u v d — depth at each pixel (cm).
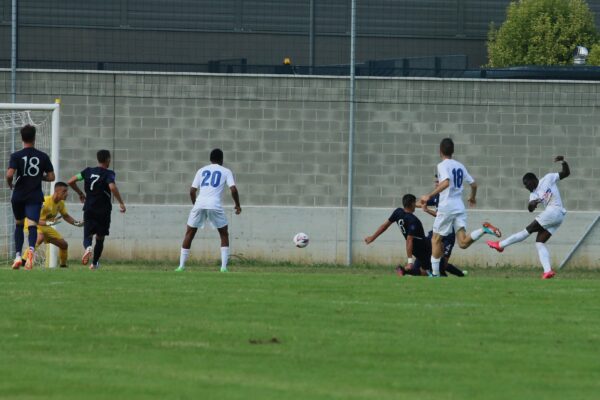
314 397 2514
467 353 3066
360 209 7956
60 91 7938
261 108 8044
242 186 8056
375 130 8062
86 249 6222
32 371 2772
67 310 3641
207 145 8044
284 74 8338
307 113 8050
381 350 3083
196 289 4203
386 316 3628
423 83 8088
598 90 8138
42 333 3262
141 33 10925
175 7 11062
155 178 8019
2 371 2767
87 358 2942
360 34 11650
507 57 12675
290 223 7938
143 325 3397
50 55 10488
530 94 8119
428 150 8094
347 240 7944
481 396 2575
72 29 10512
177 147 8019
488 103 8112
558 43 13012
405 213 6444
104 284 4334
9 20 10312
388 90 8069
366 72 8488
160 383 2645
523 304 3962
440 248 5850
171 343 3139
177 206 7900
